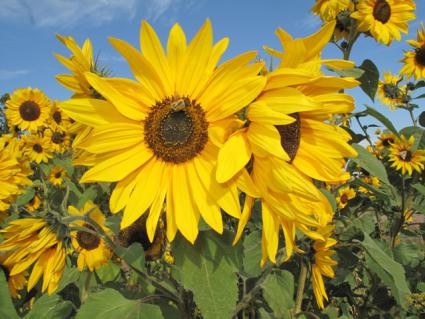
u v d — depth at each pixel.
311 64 0.35
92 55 0.45
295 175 0.34
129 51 0.34
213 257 0.36
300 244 0.58
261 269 0.50
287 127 0.38
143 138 0.37
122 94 0.36
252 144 0.33
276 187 0.33
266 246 0.36
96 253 0.65
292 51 0.34
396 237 0.90
